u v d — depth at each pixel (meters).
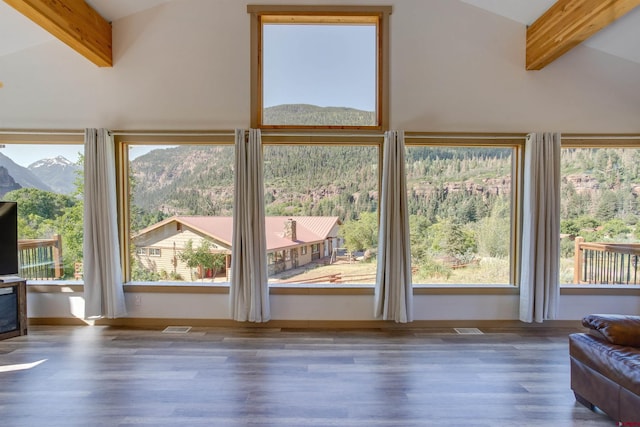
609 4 2.52
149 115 3.60
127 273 3.73
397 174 3.44
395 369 2.66
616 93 3.55
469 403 2.20
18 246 3.75
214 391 2.33
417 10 3.55
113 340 3.22
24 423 1.97
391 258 3.46
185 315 3.64
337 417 2.05
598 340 2.12
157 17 3.57
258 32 3.59
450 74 3.57
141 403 2.18
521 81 3.57
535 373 2.61
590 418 2.05
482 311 3.62
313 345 3.13
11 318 3.28
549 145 3.44
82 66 3.59
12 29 3.30
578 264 3.72
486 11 3.54
